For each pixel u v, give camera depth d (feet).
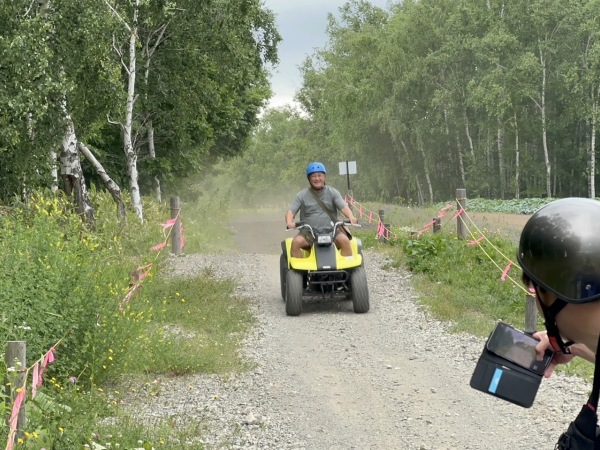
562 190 217.56
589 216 6.20
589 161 190.60
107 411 23.52
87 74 63.67
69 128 62.95
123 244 63.21
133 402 25.55
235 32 89.81
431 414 24.70
